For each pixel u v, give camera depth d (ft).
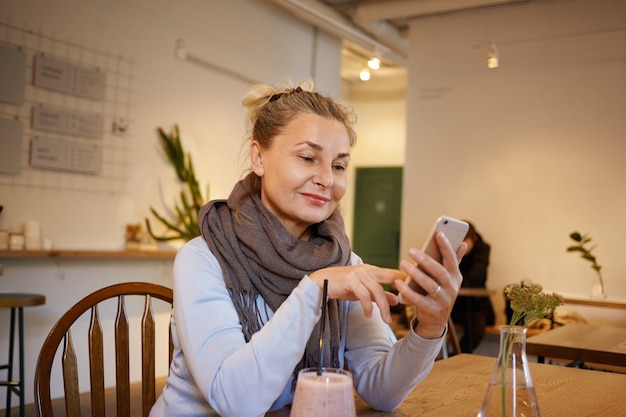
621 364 7.65
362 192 30.94
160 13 16.29
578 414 4.13
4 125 12.91
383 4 20.44
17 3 13.12
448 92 20.95
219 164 18.16
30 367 13.33
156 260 16.10
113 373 14.78
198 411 3.96
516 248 19.51
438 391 4.70
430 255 3.10
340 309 4.42
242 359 3.33
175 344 4.16
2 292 12.92
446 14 21.07
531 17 19.69
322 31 22.57
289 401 4.16
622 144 18.21
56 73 13.75
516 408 3.19
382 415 4.05
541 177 19.30
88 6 14.48
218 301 3.87
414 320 3.91
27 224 13.06
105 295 4.81
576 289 18.53
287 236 4.18
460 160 20.62
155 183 16.14
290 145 4.09
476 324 17.58
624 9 18.35
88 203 14.53
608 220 18.26
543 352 8.23
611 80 18.47
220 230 4.21
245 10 19.20
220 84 18.24
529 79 19.66
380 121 30.60
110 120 14.99
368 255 30.60
